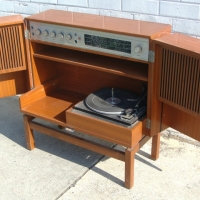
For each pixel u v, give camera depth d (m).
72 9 2.96
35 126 2.65
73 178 2.46
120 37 2.12
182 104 2.01
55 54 2.56
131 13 2.70
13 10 3.30
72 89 2.89
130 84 2.55
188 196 2.29
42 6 3.12
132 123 2.18
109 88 2.57
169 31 2.21
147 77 2.14
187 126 2.16
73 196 2.31
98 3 2.81
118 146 2.81
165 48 1.98
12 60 2.64
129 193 2.32
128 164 2.27
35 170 2.55
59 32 2.38
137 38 2.06
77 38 2.31
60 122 2.46
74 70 2.80
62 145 2.82
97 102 2.37
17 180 2.46
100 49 2.24
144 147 2.77
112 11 2.77
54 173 2.51
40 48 2.64
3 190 2.37
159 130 2.33
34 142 2.77
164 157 2.64
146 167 2.54
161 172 2.50
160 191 2.33
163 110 2.26
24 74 2.80
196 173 2.48
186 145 2.78
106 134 2.25
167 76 2.03
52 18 2.44
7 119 3.20
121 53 2.16
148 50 2.05
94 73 2.71
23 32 2.57
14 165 2.60
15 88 2.84
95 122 2.26
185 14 2.50
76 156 2.68
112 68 2.28
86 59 2.44
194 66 1.86
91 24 2.27
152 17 2.63
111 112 2.25
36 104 2.71
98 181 2.43
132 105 2.32
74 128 2.39
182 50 1.87
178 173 2.48
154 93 2.14
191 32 2.54
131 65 2.30
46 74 2.81
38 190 2.37
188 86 1.93
